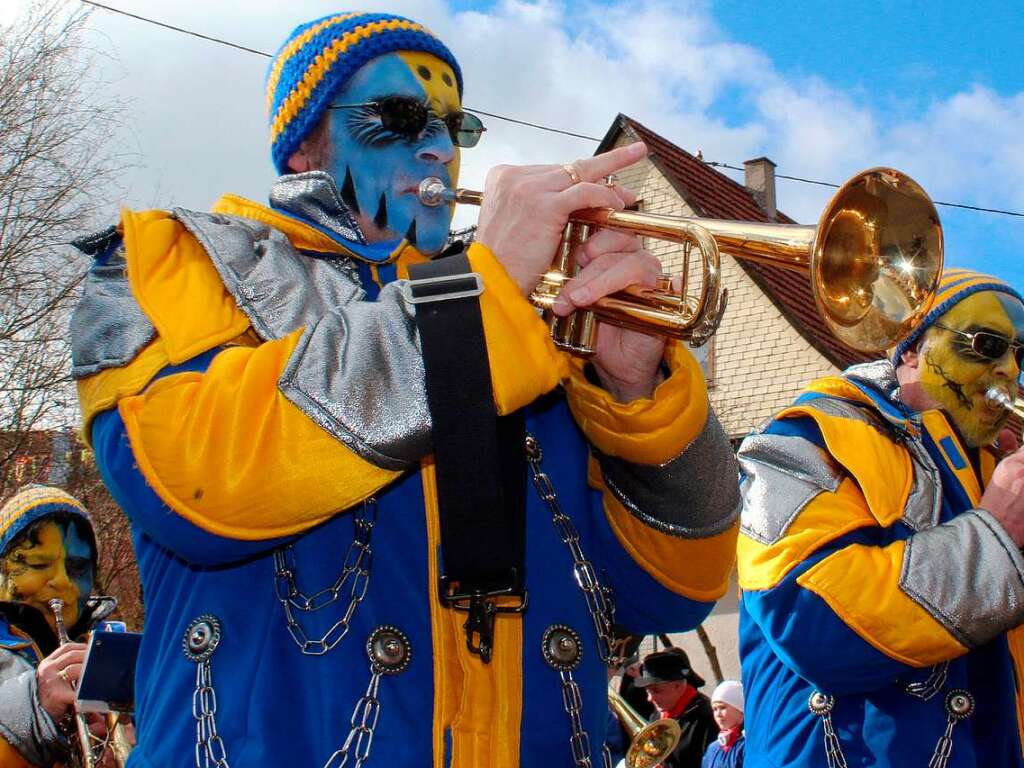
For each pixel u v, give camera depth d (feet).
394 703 5.21
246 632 5.40
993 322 10.19
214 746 5.14
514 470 5.54
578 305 5.70
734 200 51.85
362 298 6.12
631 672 21.71
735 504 6.24
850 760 8.57
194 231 5.86
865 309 6.84
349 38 6.81
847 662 8.29
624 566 6.32
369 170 6.74
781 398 42.06
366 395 5.13
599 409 5.79
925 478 9.29
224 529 5.16
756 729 9.30
